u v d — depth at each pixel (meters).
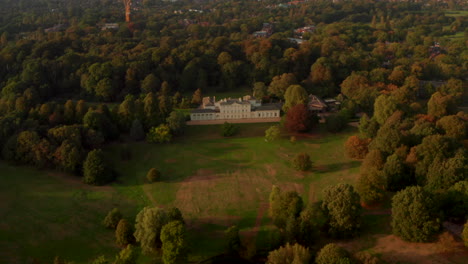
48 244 164.12
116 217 175.38
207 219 181.88
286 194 169.00
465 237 144.75
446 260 143.50
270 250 155.50
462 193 161.50
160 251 158.25
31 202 194.62
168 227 150.88
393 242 155.62
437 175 175.00
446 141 194.50
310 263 139.75
